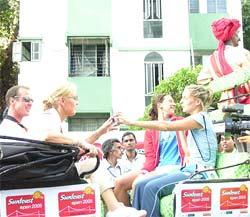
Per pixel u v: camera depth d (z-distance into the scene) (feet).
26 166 12.04
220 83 17.57
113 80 71.77
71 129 72.18
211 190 13.62
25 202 12.22
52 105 15.66
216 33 18.33
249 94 16.52
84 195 12.59
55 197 12.41
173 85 58.03
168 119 18.86
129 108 71.56
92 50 73.20
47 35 72.33
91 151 13.65
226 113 15.98
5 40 66.28
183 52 72.43
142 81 71.87
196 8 74.59
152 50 72.18
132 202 15.97
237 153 15.19
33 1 72.38
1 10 69.56
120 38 72.38
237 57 17.70
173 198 13.62
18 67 70.64
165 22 72.84
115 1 72.84
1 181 12.05
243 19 83.71
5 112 17.12
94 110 71.20
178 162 17.70
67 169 12.49
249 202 13.92
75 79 71.77
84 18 72.69
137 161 26.61
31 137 14.12
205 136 15.60
